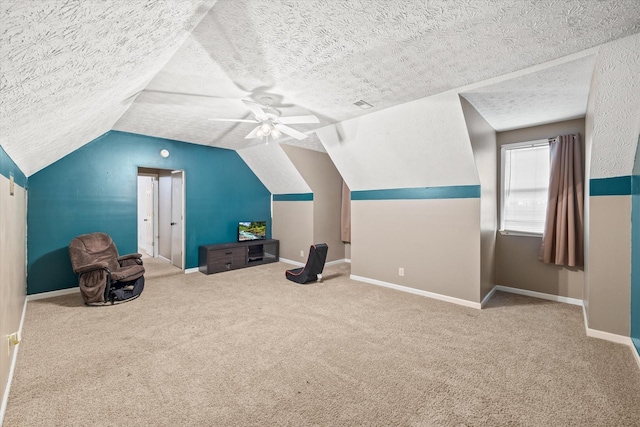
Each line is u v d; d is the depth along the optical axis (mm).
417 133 3559
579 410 1821
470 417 1765
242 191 6371
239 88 2846
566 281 3869
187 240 5480
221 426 1684
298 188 6293
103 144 4426
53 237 4000
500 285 4438
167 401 1888
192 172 5516
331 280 5000
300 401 1899
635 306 2506
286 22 1806
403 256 4387
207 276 5203
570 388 2039
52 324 3055
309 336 2842
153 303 3754
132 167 4715
